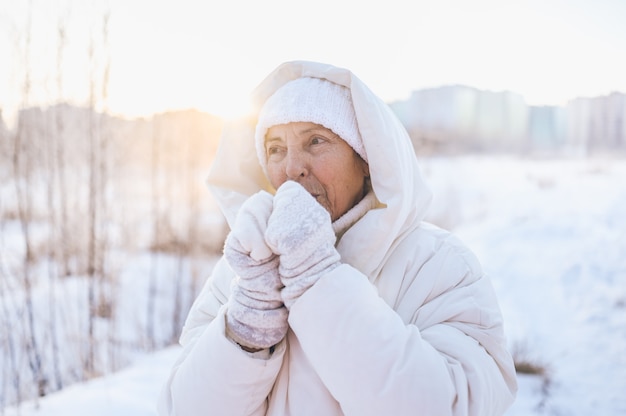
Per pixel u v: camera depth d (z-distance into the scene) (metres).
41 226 4.41
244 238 0.87
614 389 3.14
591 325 4.18
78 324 3.84
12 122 4.02
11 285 3.77
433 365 0.81
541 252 6.11
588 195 8.78
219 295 1.17
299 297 0.85
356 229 1.00
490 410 0.88
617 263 5.34
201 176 6.87
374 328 0.82
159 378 3.51
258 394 0.90
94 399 3.10
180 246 5.89
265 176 1.29
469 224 8.23
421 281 1.00
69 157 4.42
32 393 3.20
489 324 0.95
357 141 1.03
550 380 3.33
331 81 1.08
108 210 4.72
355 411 0.80
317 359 0.84
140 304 4.91
